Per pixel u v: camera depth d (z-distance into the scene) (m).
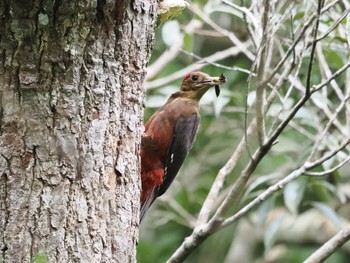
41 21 7.43
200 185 16.44
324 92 12.63
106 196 7.77
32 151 7.47
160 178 11.80
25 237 7.38
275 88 10.32
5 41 7.46
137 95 8.14
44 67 7.50
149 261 16.33
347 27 11.20
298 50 11.56
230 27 15.91
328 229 16.73
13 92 7.48
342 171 16.66
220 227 10.02
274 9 11.17
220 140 16.72
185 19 16.09
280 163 15.36
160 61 15.10
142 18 8.17
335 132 14.16
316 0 11.81
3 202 7.41
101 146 7.75
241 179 10.01
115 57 7.92
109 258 7.74
